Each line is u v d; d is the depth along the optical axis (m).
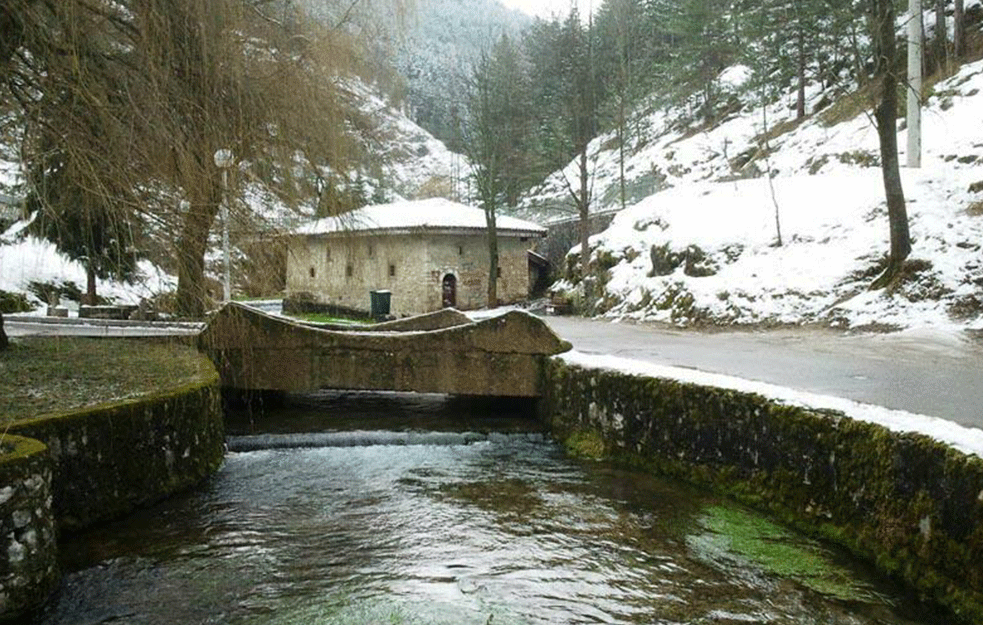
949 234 14.98
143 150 7.76
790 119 32.00
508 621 5.31
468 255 29.17
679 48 40.78
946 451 5.28
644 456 9.27
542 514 7.64
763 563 6.23
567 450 10.40
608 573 6.14
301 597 5.73
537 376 11.72
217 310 9.48
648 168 36.78
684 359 11.48
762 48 32.03
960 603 5.02
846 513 6.37
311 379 11.79
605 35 43.53
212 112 8.45
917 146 19.20
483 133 33.34
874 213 17.58
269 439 10.50
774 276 17.36
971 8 28.27
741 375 9.61
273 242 9.88
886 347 12.09
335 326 13.98
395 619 5.34
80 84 7.20
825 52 31.34
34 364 9.45
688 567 6.23
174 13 8.16
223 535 7.02
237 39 9.17
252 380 11.72
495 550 6.66
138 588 5.86
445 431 11.05
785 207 20.14
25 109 7.37
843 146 24.17
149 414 7.69
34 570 5.36
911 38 19.12
